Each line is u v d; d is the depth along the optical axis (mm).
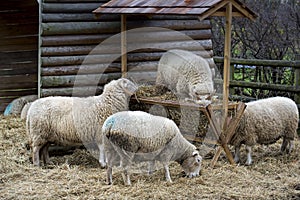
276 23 12570
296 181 6699
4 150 7824
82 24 8180
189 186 6492
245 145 7910
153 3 7395
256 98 11297
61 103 7305
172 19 8664
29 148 8023
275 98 7871
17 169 7082
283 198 6137
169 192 6246
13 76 11109
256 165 7379
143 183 6562
